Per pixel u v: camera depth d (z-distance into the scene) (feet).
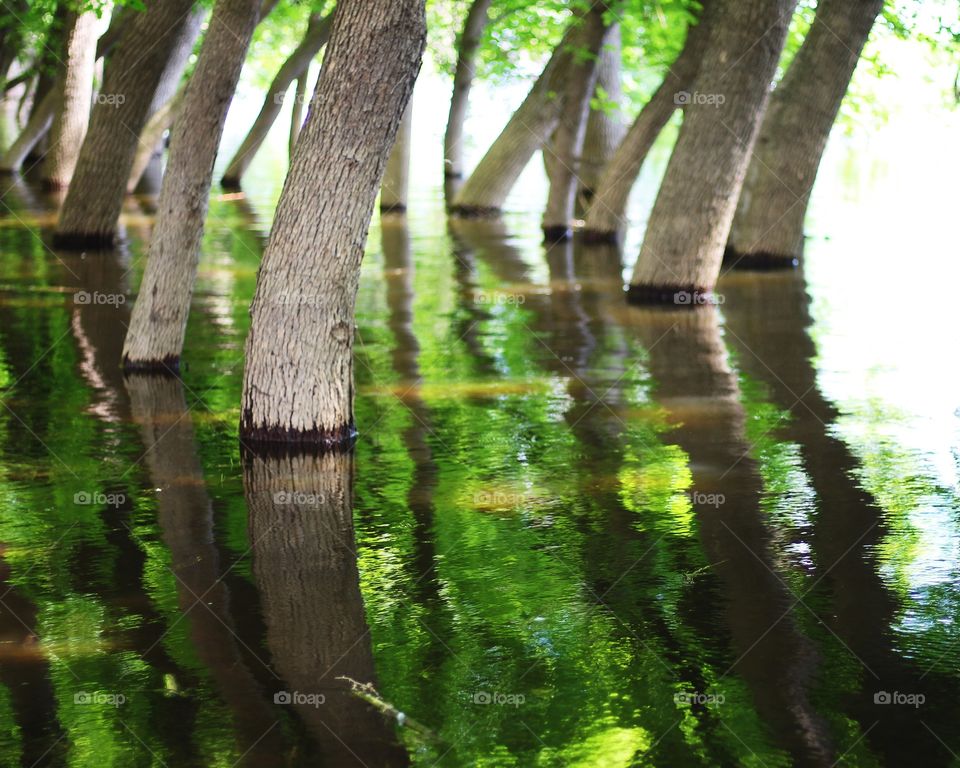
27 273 46.44
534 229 64.85
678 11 52.60
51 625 16.74
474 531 20.40
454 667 15.64
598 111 71.05
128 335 31.55
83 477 23.06
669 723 14.28
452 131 80.33
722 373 31.68
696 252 41.91
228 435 25.88
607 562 19.11
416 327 38.22
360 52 22.76
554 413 27.89
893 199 75.92
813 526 20.54
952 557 19.08
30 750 13.62
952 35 49.21
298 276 24.41
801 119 48.42
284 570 18.66
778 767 13.42
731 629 16.74
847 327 37.50
